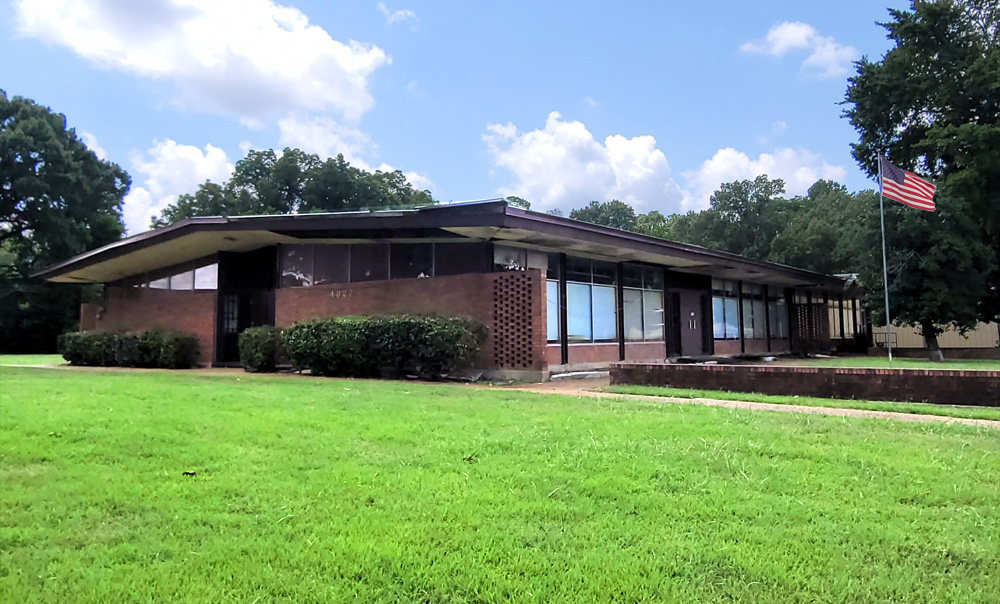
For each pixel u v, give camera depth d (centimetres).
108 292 2373
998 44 2678
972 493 447
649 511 409
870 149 2967
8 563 325
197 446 592
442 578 305
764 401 1009
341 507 411
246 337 1722
